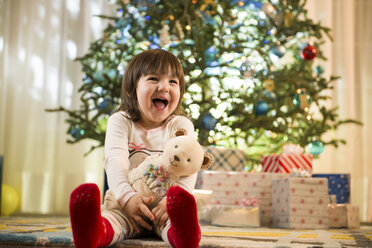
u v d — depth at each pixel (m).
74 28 3.57
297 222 2.02
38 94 3.52
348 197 2.40
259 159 2.87
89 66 2.84
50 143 3.48
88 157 3.46
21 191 3.42
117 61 2.74
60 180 3.43
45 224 1.75
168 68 1.20
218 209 2.09
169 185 1.07
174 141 1.09
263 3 2.67
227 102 2.57
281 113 2.62
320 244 1.08
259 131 2.84
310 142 2.69
